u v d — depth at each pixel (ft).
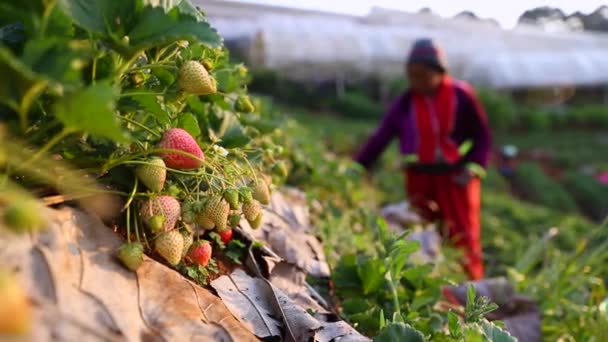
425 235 9.52
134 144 3.60
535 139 51.57
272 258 4.86
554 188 34.94
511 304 7.02
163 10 3.21
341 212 8.64
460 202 11.50
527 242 15.67
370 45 35.27
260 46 26.81
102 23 3.10
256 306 3.98
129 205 3.67
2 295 2.12
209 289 3.98
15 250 2.75
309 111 46.06
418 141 11.66
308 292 5.02
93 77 3.11
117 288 3.11
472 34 44.45
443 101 11.41
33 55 2.70
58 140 2.99
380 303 5.46
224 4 26.68
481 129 11.61
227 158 4.49
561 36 53.78
